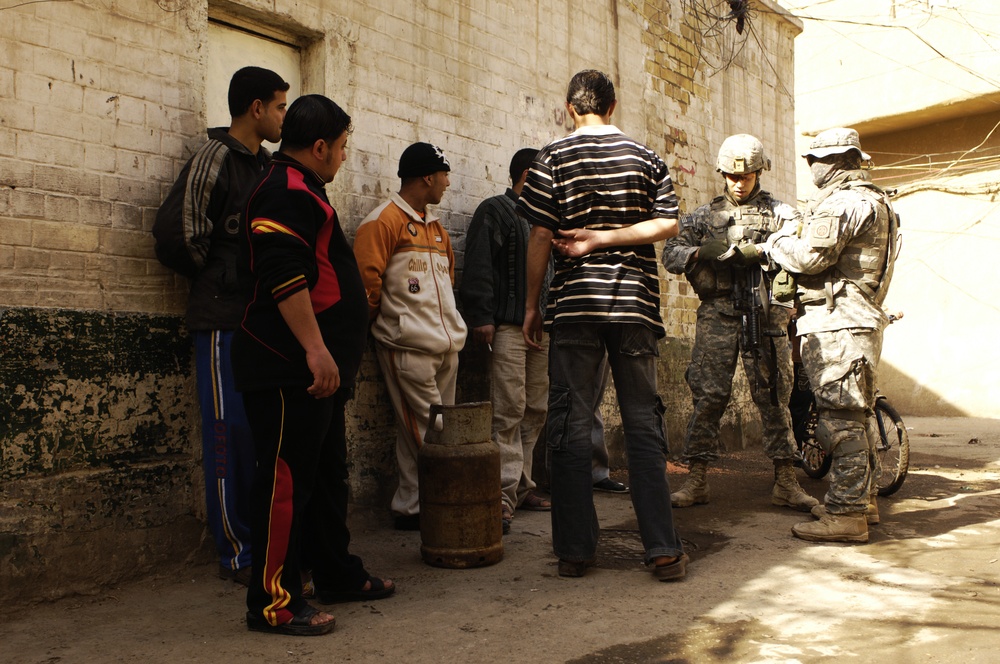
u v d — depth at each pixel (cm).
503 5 536
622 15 654
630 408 332
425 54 475
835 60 1294
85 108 318
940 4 1200
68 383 307
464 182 500
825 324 393
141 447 330
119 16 330
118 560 321
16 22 298
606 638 263
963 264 1229
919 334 1263
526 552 377
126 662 246
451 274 442
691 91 738
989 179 1210
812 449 576
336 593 301
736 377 739
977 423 1102
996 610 287
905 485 558
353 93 428
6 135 294
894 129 1305
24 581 293
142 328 331
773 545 385
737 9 781
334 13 420
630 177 328
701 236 488
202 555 351
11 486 290
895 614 283
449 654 251
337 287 274
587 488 334
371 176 437
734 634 265
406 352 405
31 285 300
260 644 260
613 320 320
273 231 253
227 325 324
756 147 471
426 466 354
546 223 332
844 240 383
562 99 589
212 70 380
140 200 335
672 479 586
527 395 472
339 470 297
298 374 260
